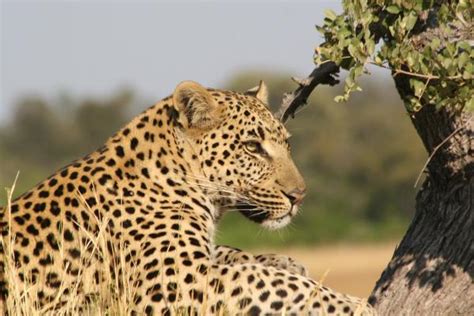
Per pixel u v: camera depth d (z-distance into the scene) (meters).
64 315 10.44
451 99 10.33
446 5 10.38
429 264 11.05
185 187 11.40
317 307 10.35
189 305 10.34
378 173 70.56
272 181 11.76
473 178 11.05
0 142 95.94
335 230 62.97
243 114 11.70
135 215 11.02
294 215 11.91
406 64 10.55
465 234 10.98
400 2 10.37
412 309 10.94
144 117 11.64
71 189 11.12
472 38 10.70
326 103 79.00
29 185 59.06
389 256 54.25
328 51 10.55
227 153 11.61
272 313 10.34
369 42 10.39
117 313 10.20
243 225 56.50
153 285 10.48
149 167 11.36
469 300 10.77
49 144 96.69
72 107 99.25
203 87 11.55
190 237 10.95
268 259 11.84
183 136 11.55
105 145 11.53
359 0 10.39
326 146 73.25
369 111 78.38
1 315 10.62
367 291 35.44
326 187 70.06
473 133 10.99
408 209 70.19
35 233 10.88
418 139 73.06
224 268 10.52
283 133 11.95
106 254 10.43
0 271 10.77
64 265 10.80
